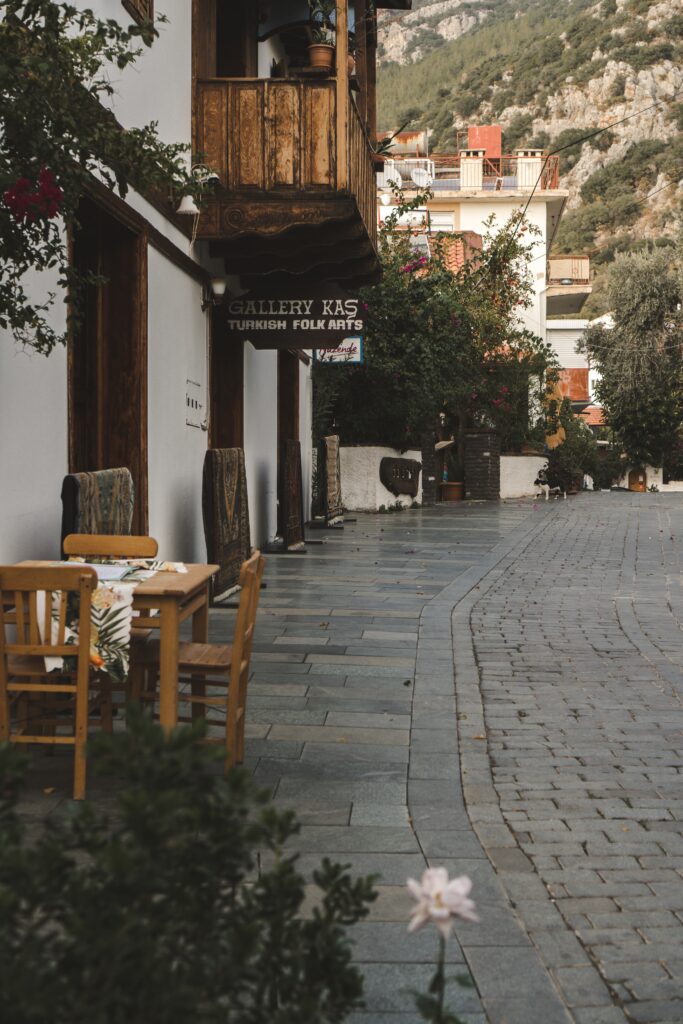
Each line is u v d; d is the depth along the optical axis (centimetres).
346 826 441
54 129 437
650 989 311
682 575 1355
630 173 11938
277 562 1392
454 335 2447
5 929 167
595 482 4372
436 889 178
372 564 1383
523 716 647
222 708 629
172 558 1002
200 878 183
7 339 597
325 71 1071
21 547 618
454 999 300
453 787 498
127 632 461
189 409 1065
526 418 3328
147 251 881
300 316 1219
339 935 192
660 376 4309
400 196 2536
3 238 445
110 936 164
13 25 441
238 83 1008
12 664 473
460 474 3100
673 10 12812
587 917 362
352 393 2425
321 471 1964
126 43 476
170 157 533
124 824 176
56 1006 158
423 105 14238
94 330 848
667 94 12475
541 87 13200
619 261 4409
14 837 181
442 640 864
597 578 1312
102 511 678
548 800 491
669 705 679
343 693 679
